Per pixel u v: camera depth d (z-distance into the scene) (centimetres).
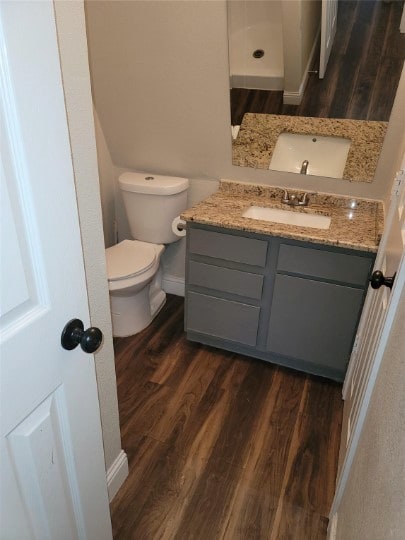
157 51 205
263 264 197
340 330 195
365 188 211
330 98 199
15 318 65
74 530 96
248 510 147
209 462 165
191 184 252
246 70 200
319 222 213
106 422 140
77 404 86
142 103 228
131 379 208
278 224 194
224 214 205
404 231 113
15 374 66
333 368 205
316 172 217
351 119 200
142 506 147
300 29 185
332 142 209
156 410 190
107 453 145
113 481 148
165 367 218
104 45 212
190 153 239
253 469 162
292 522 143
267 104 209
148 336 243
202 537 138
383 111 192
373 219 204
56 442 82
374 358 111
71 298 77
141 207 247
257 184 234
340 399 199
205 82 208
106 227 273
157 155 249
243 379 211
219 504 149
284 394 201
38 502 80
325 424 185
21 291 64
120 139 251
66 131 69
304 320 200
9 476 70
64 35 87
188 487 154
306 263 188
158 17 193
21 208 62
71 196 73
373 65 187
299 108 206
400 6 174
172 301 282
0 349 62
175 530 140
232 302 213
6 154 57
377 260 166
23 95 58
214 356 227
